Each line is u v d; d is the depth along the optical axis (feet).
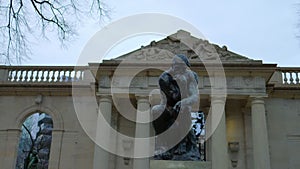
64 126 95.76
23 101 98.78
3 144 95.20
